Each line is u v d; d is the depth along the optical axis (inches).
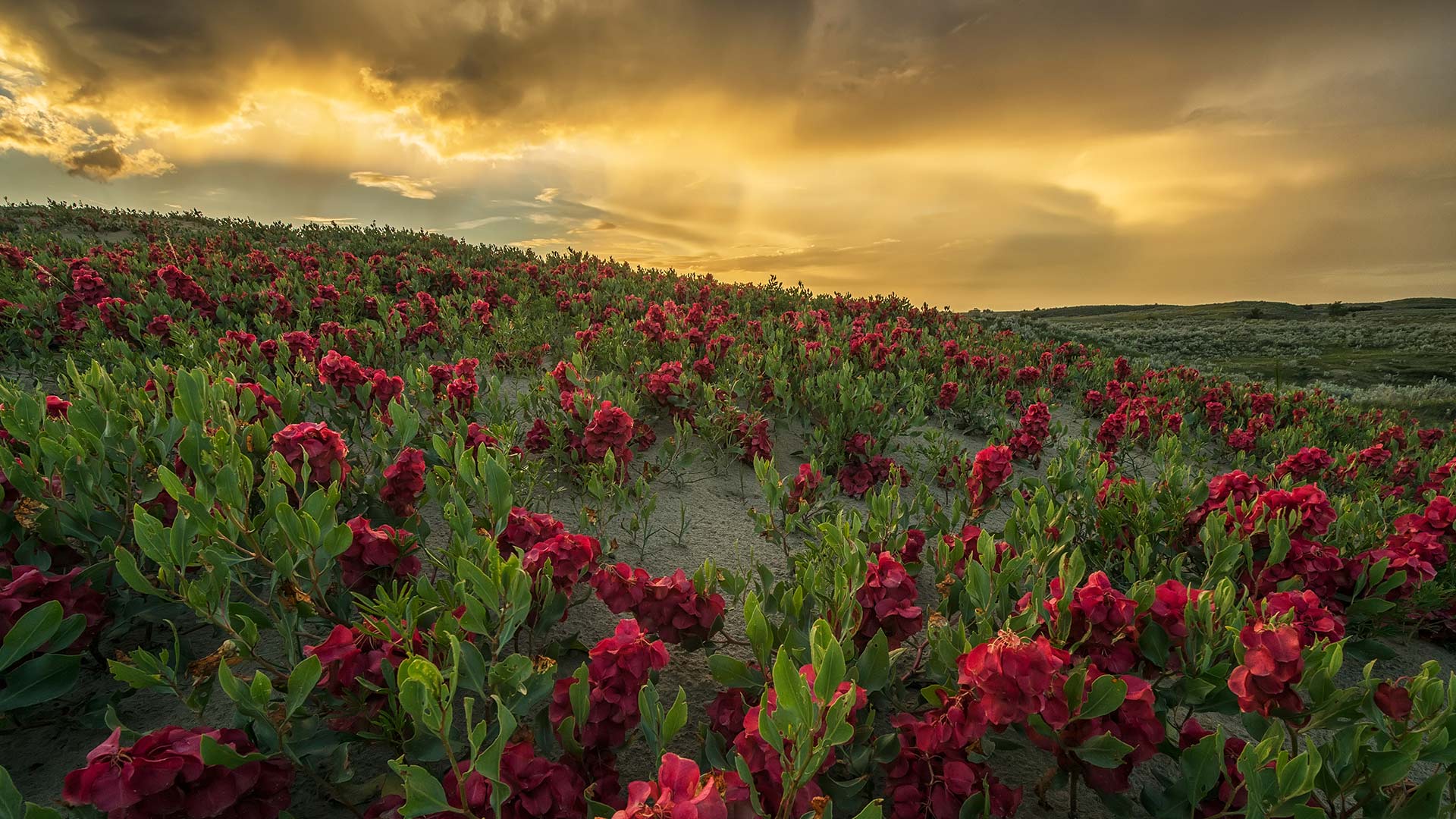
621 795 78.5
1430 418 716.7
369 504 129.0
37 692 68.4
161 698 92.6
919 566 126.5
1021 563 106.0
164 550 74.5
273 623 80.2
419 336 333.1
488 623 85.2
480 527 110.4
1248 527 149.7
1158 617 97.3
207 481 95.3
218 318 325.1
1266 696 82.4
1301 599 101.4
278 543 90.1
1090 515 173.3
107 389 132.3
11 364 252.1
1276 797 69.1
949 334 608.7
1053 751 82.6
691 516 185.6
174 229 808.3
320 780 75.1
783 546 168.4
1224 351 1357.0
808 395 270.2
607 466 159.6
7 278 350.3
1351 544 184.1
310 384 205.2
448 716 56.4
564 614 99.7
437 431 182.1
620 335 335.3
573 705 73.8
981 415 339.3
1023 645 74.3
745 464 229.9
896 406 326.3
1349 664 156.7
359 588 104.0
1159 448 251.8
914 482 231.5
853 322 552.1
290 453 116.7
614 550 156.8
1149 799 83.7
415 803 56.2
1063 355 555.2
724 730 89.7
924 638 125.1
